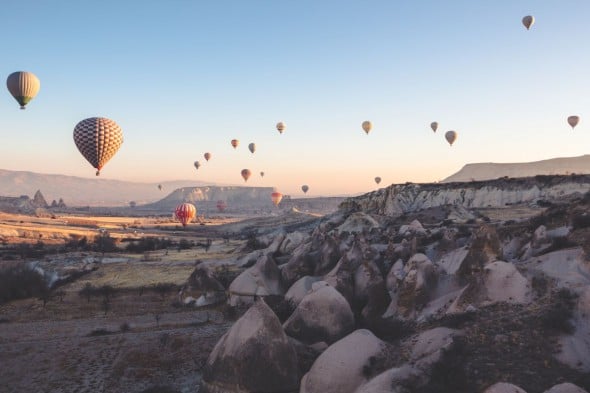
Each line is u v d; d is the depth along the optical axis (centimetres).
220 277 5912
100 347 3441
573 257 2577
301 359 2520
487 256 2908
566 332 1989
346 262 3775
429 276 2900
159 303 4931
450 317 2369
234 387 2238
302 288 3784
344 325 2820
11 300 5216
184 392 2645
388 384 1883
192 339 3478
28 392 2764
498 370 1862
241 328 2336
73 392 2741
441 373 1897
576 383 1702
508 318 2183
